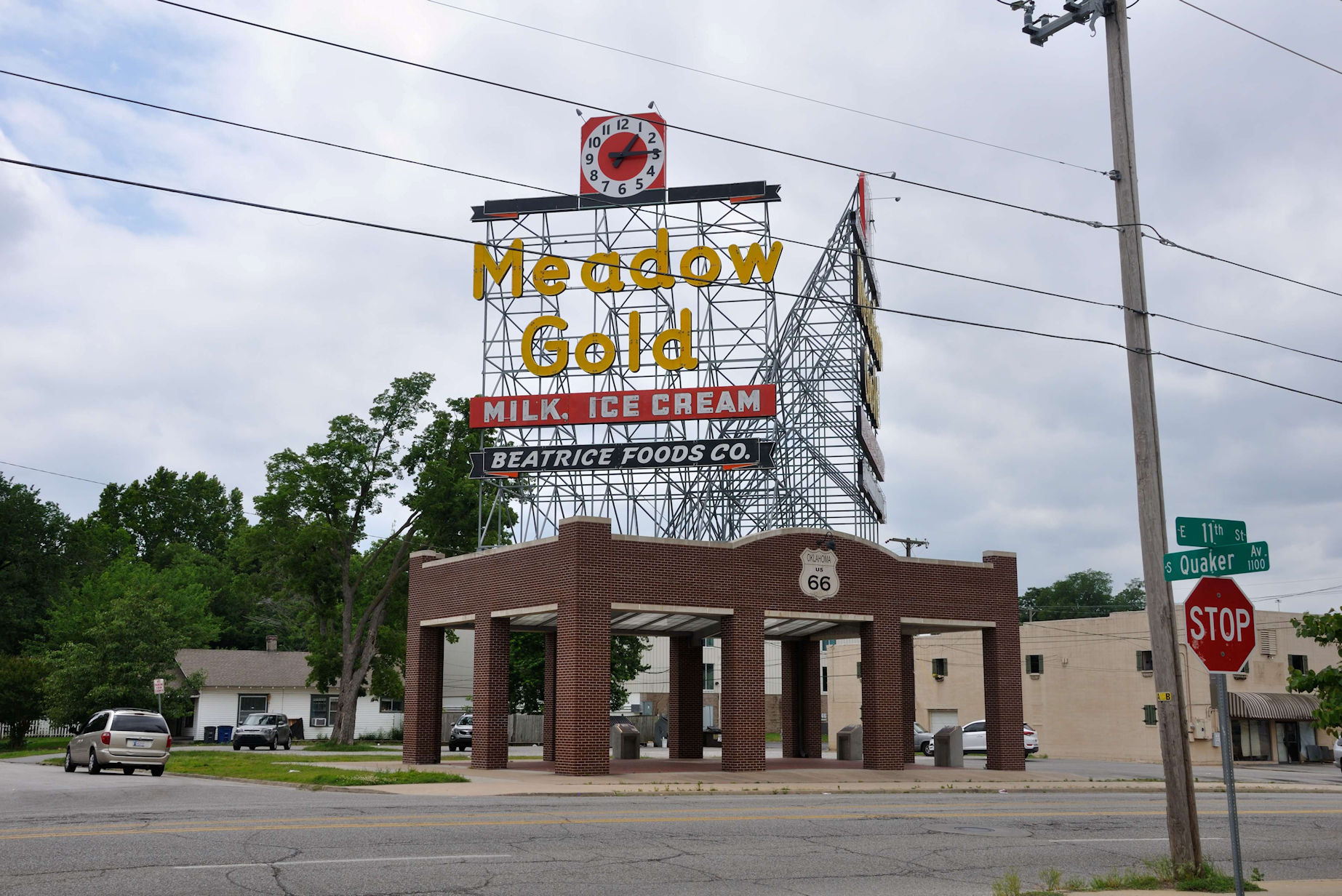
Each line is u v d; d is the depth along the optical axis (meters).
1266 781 40.19
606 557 32.75
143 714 34.62
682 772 34.09
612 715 69.75
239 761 39.31
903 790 30.41
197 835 15.75
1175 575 13.09
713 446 44.69
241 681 72.31
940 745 40.69
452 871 13.35
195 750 54.03
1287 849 18.72
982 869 15.23
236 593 102.88
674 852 15.59
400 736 76.12
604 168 48.91
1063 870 15.58
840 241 50.69
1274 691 59.44
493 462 46.28
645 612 33.66
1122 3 17.94
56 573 80.50
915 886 13.61
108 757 33.56
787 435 48.94
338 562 60.50
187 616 78.50
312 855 14.16
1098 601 126.44
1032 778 34.88
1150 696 58.62
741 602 34.38
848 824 19.78
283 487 58.66
